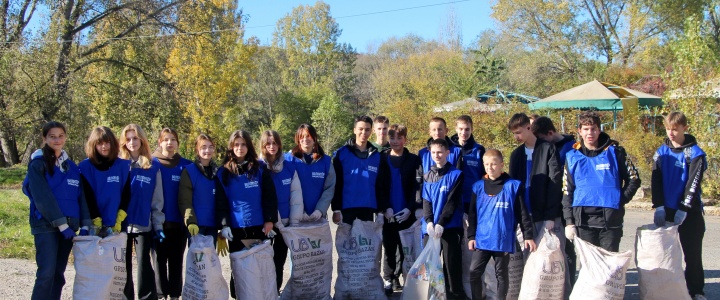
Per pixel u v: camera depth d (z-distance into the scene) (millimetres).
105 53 28031
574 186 5512
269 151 5758
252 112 50938
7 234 9602
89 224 5129
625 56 34000
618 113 20469
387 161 6234
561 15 34438
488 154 5480
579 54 35312
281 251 5992
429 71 42188
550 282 5254
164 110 27312
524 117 5773
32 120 24812
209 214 5512
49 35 25094
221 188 5512
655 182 5680
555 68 36219
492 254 5496
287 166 5883
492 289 5766
